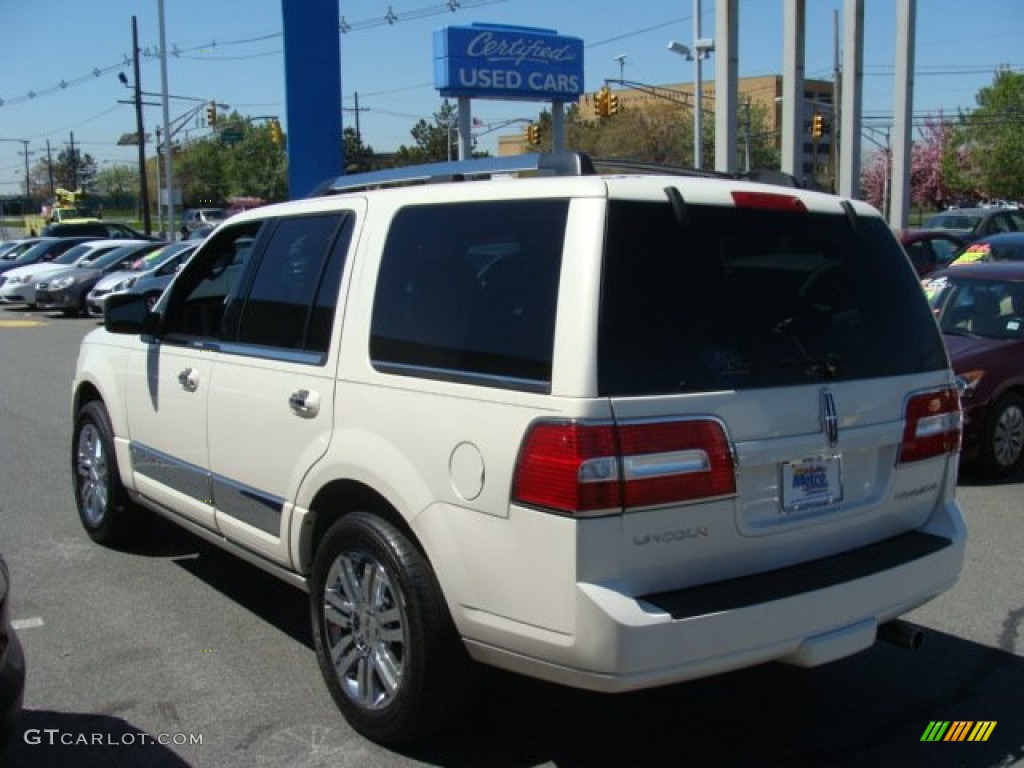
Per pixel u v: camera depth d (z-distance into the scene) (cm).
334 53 1496
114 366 557
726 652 309
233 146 8575
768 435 326
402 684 351
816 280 358
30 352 1711
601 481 295
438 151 7588
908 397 371
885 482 367
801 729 390
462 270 349
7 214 11469
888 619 358
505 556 313
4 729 310
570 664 304
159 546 608
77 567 569
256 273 451
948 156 6906
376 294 378
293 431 402
